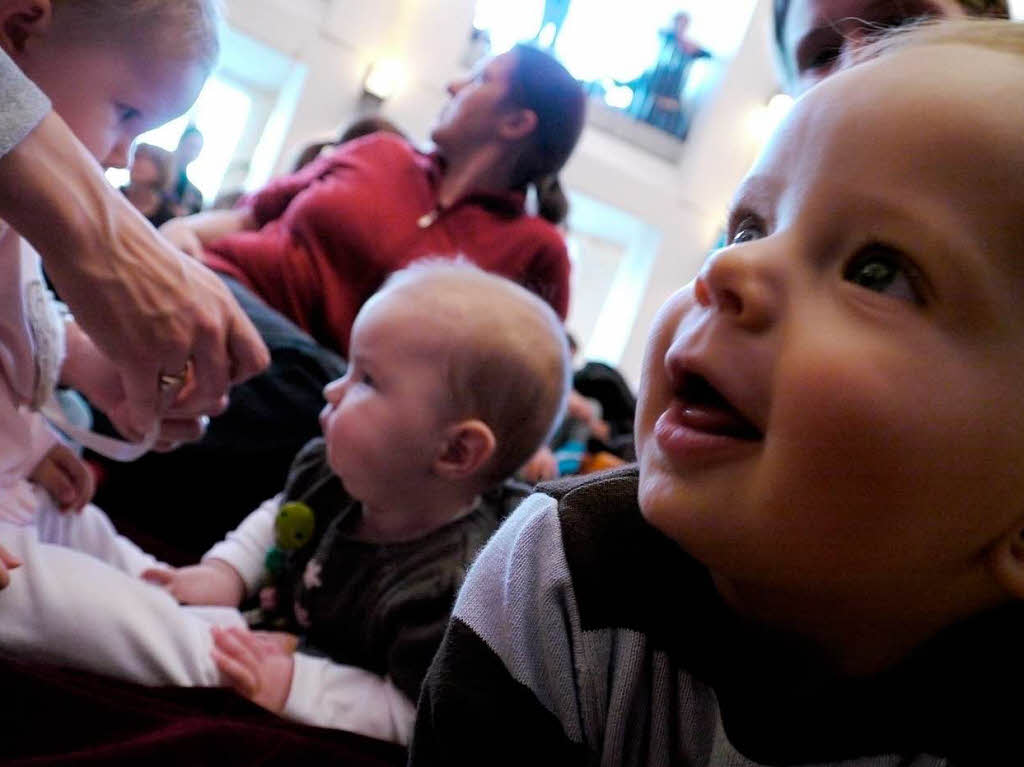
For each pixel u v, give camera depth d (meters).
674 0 4.36
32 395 0.75
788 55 1.11
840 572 0.31
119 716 0.58
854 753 0.39
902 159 0.30
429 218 1.70
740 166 4.42
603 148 4.32
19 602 0.62
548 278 1.79
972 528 0.31
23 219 0.61
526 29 4.07
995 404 0.29
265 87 3.78
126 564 0.91
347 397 0.89
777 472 0.30
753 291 0.30
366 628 0.84
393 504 0.88
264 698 0.74
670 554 0.42
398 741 0.77
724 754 0.40
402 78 3.73
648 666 0.42
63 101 0.65
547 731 0.43
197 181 3.69
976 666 0.38
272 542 0.98
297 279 1.62
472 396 0.88
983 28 0.34
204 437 1.13
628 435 2.53
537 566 0.44
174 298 0.69
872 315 0.29
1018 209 0.29
